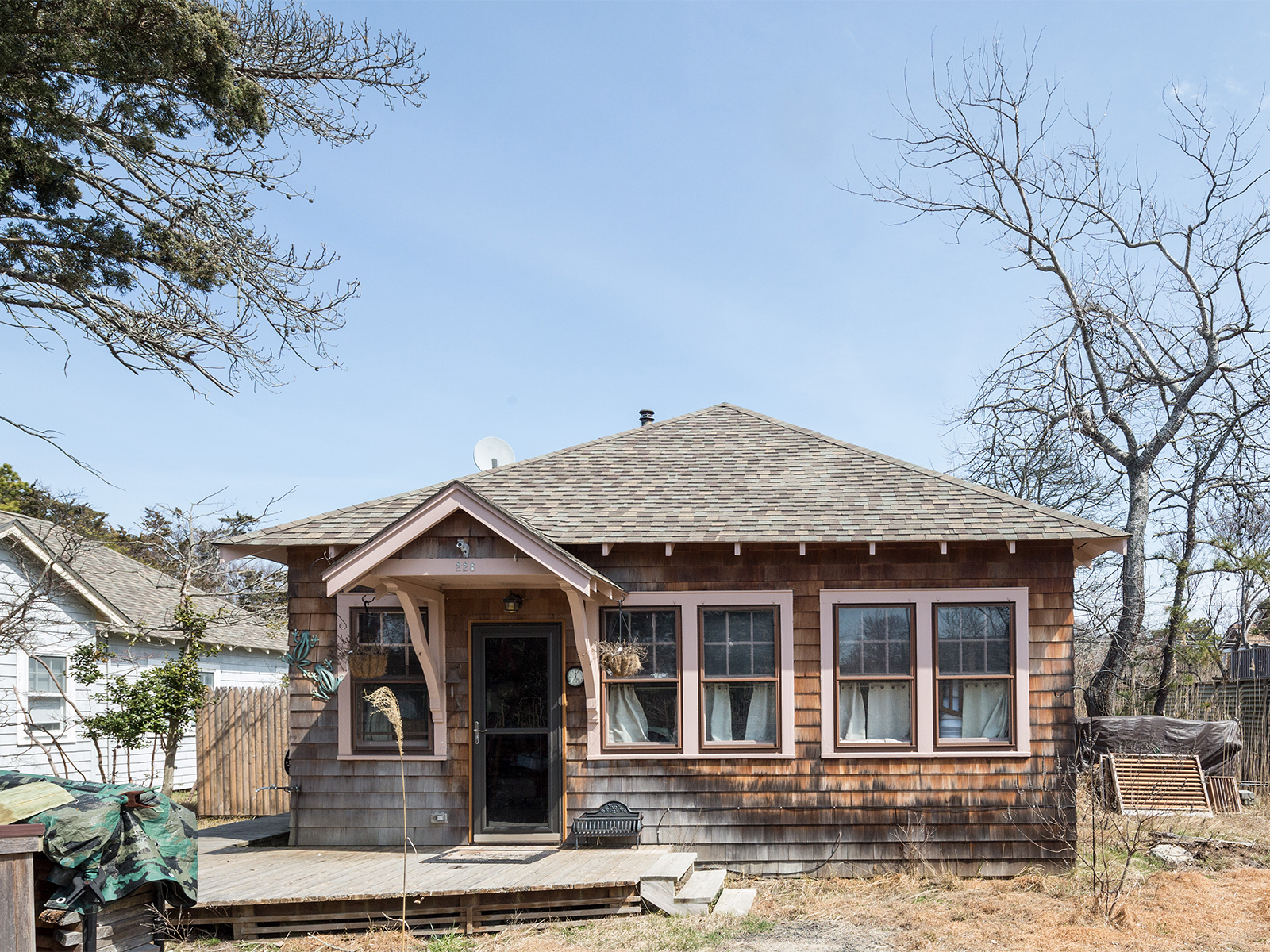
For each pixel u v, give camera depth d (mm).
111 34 9320
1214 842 11375
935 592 10180
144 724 13656
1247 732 16781
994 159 19719
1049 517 10195
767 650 10273
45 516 20844
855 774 10031
